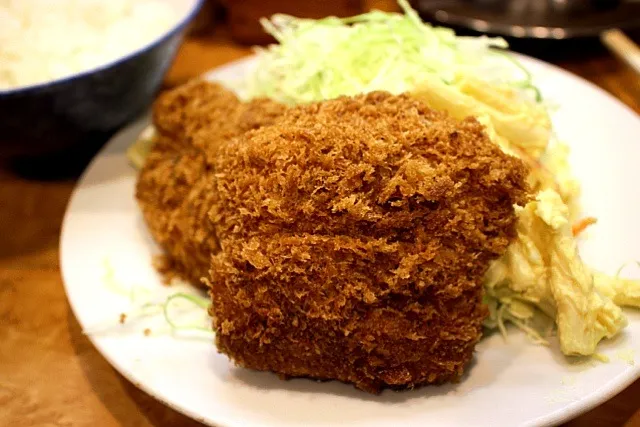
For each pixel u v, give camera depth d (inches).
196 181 10.5
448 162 8.6
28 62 12.6
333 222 8.5
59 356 10.4
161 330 9.6
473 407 8.1
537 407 7.9
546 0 15.8
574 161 11.4
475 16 15.4
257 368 8.8
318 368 8.6
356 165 8.5
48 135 12.5
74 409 9.6
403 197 8.3
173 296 10.0
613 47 13.8
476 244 8.5
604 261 9.6
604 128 11.8
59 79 11.6
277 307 8.4
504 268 9.3
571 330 8.5
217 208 9.3
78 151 13.9
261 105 10.6
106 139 13.9
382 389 8.6
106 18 13.9
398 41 11.7
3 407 9.7
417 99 9.8
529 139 10.2
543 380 8.4
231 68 14.1
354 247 8.3
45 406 9.7
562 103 12.5
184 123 11.2
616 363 8.3
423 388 8.6
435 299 8.4
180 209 10.5
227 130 10.4
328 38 12.2
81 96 12.0
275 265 8.3
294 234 8.6
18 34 13.3
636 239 9.8
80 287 10.3
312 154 8.7
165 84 15.4
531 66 13.3
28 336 10.7
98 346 9.4
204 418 8.3
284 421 8.2
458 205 8.5
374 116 9.2
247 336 8.5
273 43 16.7
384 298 8.4
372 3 16.0
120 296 10.2
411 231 8.5
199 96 11.7
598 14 15.2
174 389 8.7
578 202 10.6
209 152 10.2
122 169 12.4
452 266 8.4
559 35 14.5
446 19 15.2
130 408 9.5
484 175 8.5
